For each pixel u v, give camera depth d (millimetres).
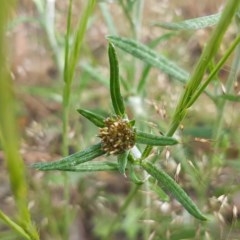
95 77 163
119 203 165
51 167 95
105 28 197
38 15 193
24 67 204
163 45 183
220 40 85
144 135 94
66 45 115
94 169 98
